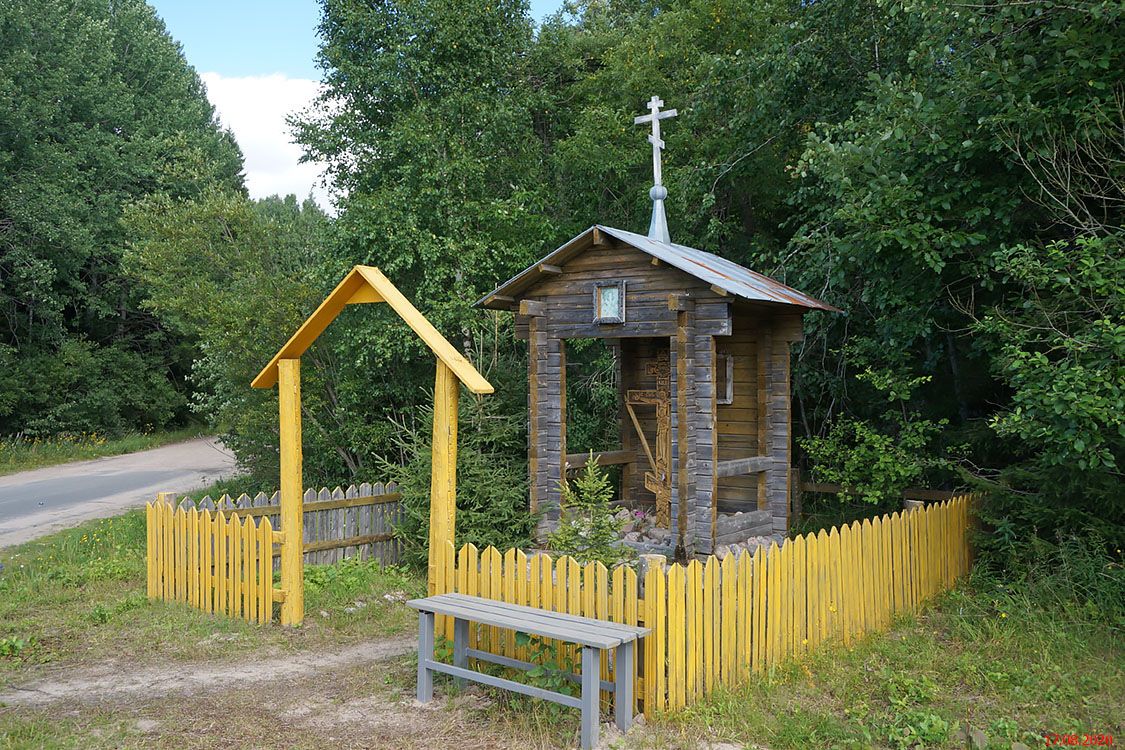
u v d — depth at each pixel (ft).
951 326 34.58
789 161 44.65
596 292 30.83
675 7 57.72
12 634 24.93
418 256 45.09
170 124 111.96
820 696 19.52
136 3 120.78
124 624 25.98
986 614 25.57
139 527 42.88
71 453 86.94
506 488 33.01
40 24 90.58
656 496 34.47
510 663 19.34
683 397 28.81
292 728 17.99
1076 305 25.58
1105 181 26.86
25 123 85.25
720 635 19.60
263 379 27.02
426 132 44.80
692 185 44.62
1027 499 28.25
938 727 17.11
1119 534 26.02
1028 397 23.62
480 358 42.68
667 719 17.83
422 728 17.92
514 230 48.78
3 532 44.83
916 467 30.99
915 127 28.50
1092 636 22.86
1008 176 28.53
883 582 25.36
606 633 17.08
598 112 53.01
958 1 26.99
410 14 46.09
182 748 16.94
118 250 94.38
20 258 86.94
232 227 51.80
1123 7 22.66
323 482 47.93
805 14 40.37
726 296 28.04
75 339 99.76
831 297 37.63
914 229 27.78
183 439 107.86
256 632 25.27
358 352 44.57
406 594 30.09
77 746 16.96
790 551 21.84
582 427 47.01
